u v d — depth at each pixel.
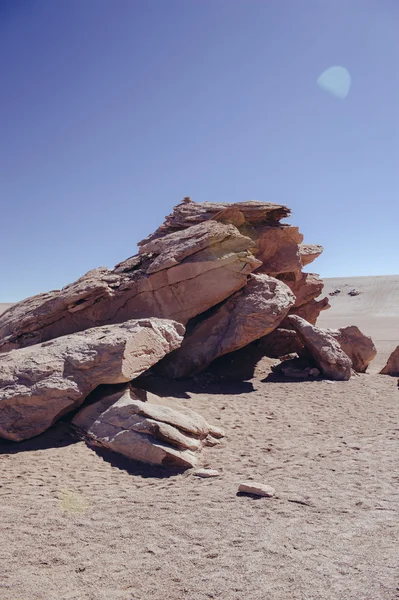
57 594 4.17
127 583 4.33
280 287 15.42
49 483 6.89
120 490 6.71
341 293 78.69
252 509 5.92
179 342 11.62
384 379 15.38
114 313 13.99
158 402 9.95
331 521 5.50
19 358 10.01
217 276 14.04
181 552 4.88
